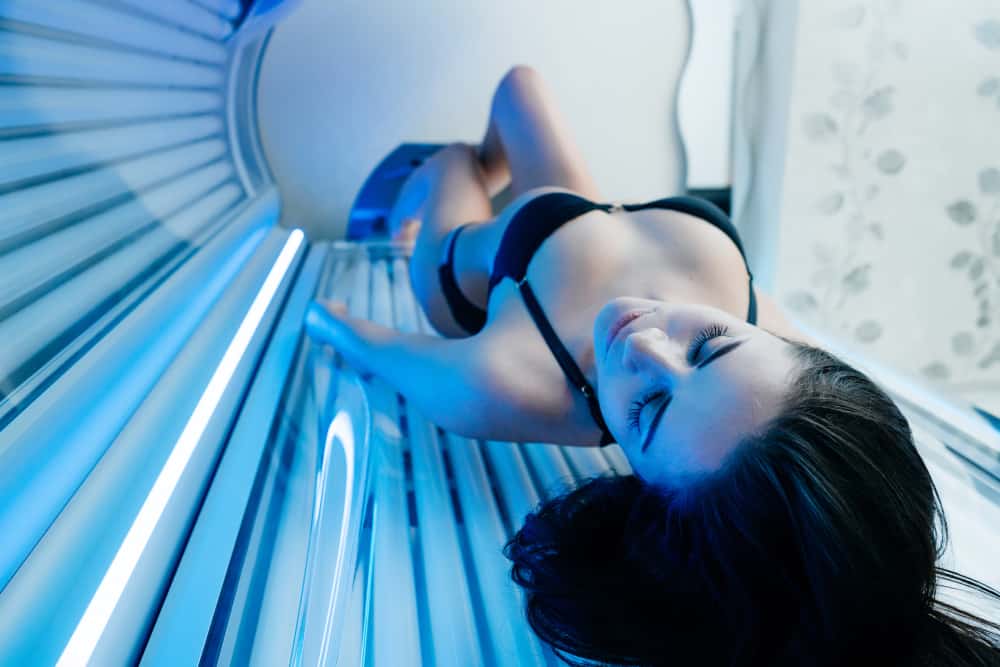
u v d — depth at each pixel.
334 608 0.73
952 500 1.06
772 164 2.02
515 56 2.12
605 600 0.80
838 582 0.65
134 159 1.12
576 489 0.96
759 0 1.99
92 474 0.71
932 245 1.96
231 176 1.77
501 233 1.29
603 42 2.13
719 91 2.19
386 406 1.26
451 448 1.17
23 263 0.74
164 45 1.22
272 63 1.97
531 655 0.80
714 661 0.74
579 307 1.08
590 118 2.21
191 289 1.09
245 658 0.70
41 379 0.72
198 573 0.73
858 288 2.02
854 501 0.66
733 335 0.84
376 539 0.92
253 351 1.17
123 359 0.83
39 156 0.81
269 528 0.89
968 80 1.82
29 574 0.57
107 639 0.59
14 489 0.60
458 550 0.94
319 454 1.00
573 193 1.35
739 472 0.72
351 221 2.21
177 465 0.81
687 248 1.12
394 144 2.14
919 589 0.67
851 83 1.88
